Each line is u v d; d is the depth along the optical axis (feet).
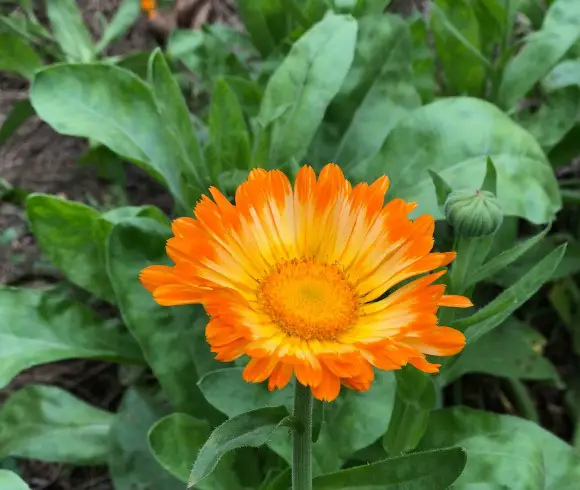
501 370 0.75
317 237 0.50
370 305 0.48
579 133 0.83
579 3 0.82
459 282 0.57
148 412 0.67
